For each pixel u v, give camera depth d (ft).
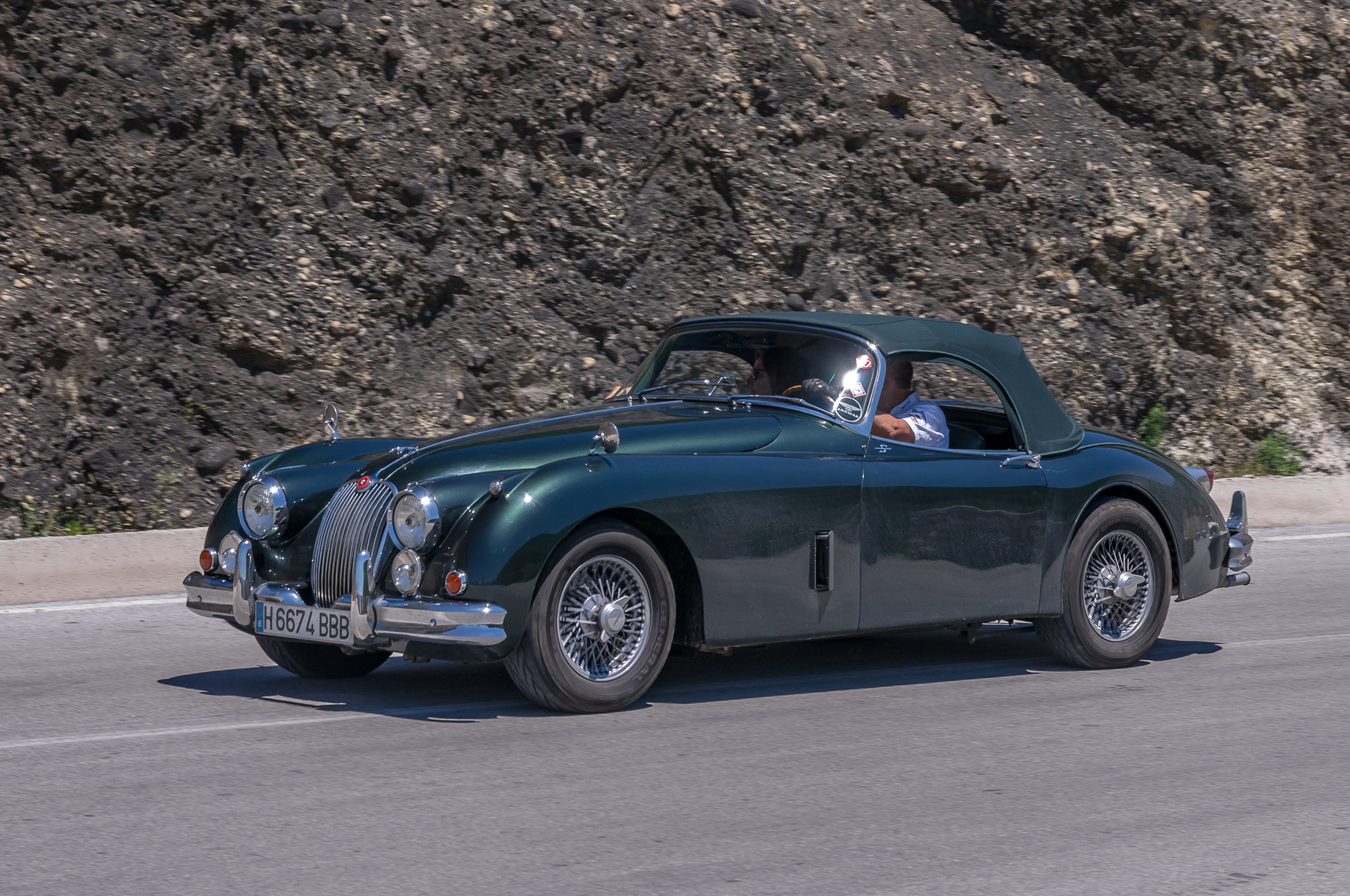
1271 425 85.71
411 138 72.13
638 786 26.25
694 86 79.82
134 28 68.80
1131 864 22.26
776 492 33.04
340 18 73.10
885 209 81.66
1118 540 39.11
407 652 30.50
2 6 66.18
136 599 48.85
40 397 59.00
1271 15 96.32
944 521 35.50
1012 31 93.97
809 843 23.08
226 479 60.64
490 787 26.08
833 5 89.86
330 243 68.08
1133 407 82.58
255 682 36.01
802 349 37.11
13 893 20.35
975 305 80.74
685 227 76.64
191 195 66.59
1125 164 89.97
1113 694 35.55
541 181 74.49
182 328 63.52
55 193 64.34
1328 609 50.16
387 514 30.78
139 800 25.12
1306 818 24.86
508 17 77.41
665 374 38.73
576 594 31.30
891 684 36.65
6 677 36.40
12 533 55.52
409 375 66.59
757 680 36.88
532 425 34.53
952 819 24.49
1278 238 92.22
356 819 24.08
